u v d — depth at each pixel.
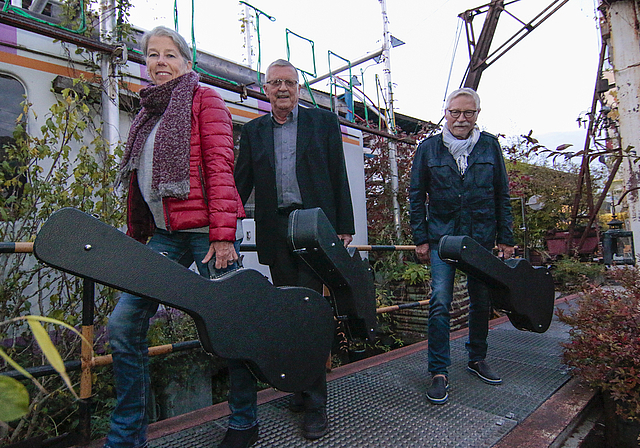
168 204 1.58
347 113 7.03
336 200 2.13
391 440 1.83
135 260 1.05
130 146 1.71
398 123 11.62
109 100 3.26
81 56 3.21
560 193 8.20
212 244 1.55
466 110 2.55
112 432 1.45
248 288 1.29
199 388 2.84
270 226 2.06
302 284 1.91
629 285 2.81
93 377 1.98
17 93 2.93
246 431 1.72
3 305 2.28
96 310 2.50
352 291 1.86
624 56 4.32
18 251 1.69
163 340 2.74
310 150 2.05
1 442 2.00
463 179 2.55
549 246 7.49
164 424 1.98
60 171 2.55
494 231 2.58
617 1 4.33
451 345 3.45
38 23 2.90
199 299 1.16
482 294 2.63
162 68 1.70
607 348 2.25
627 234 5.77
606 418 2.24
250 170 2.20
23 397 0.37
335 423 2.00
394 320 5.06
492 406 2.18
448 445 1.78
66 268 0.94
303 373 1.45
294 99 2.08
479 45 8.51
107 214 2.52
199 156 1.60
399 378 2.63
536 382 2.53
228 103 4.17
